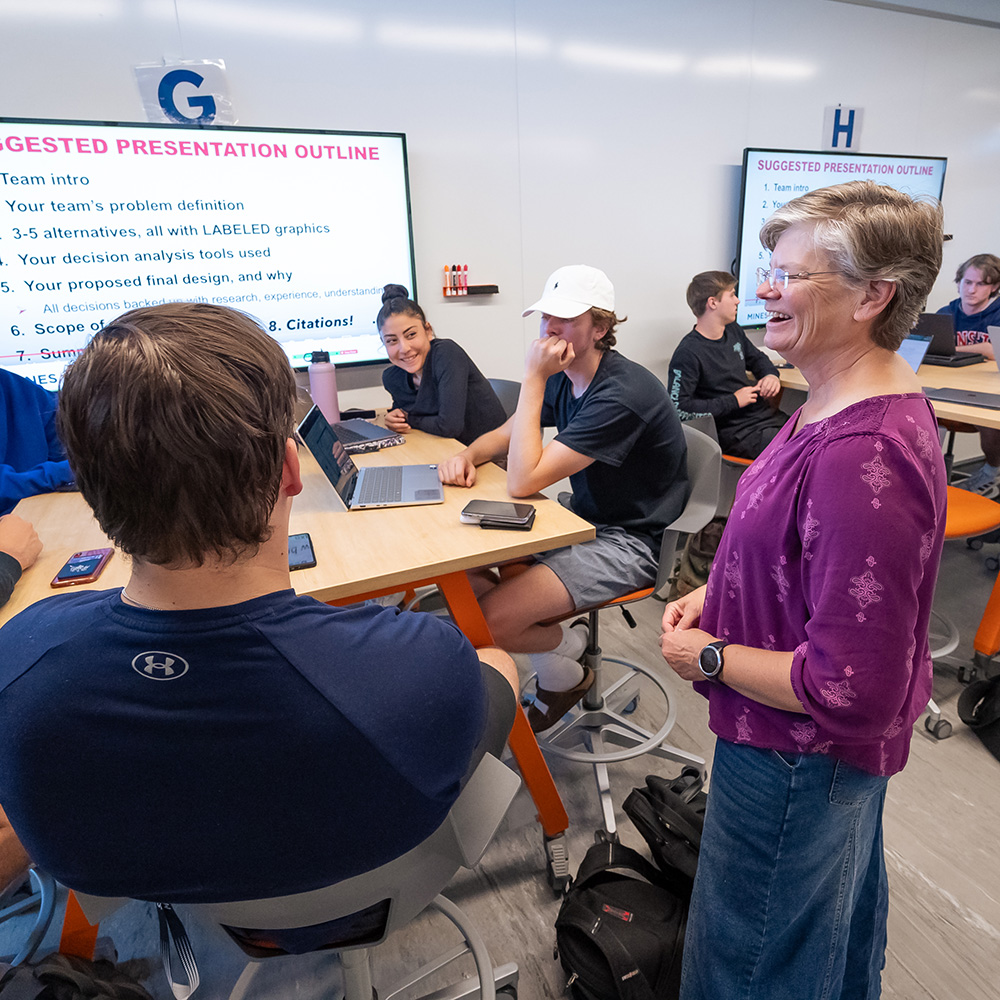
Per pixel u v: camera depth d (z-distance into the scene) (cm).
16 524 130
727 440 314
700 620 93
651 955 115
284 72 246
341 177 262
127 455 42
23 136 217
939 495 69
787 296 74
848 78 366
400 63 263
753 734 82
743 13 326
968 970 126
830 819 80
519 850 159
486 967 113
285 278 263
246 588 49
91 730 46
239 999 116
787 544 74
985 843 154
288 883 55
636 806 137
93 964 118
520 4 278
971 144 422
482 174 289
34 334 234
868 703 67
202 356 43
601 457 150
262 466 46
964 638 234
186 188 241
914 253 68
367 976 92
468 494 159
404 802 53
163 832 49
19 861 106
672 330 356
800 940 88
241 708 46
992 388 262
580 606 153
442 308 297
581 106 301
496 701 75
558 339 152
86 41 219
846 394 74
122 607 47
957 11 383
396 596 231
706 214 346
